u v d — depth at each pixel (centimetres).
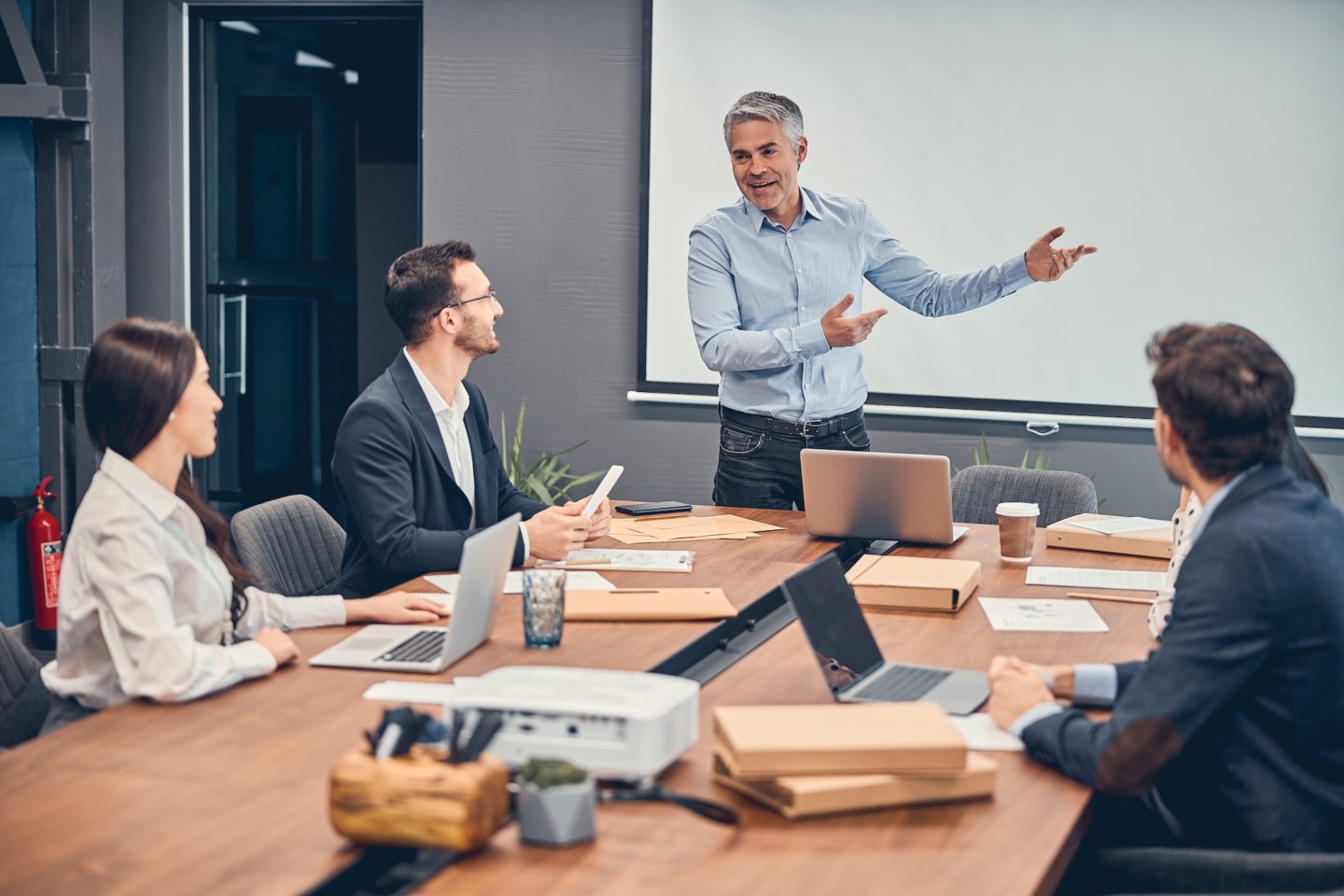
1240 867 175
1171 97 462
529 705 173
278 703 204
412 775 151
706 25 497
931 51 480
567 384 526
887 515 321
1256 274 463
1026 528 304
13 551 503
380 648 230
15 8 478
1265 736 180
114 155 530
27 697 236
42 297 522
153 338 219
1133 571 299
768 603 271
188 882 145
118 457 219
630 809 167
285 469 595
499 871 149
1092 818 179
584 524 292
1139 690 178
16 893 142
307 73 575
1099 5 464
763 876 149
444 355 312
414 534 287
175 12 534
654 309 512
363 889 153
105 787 171
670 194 507
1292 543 176
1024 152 477
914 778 169
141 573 209
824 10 488
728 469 400
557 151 516
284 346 586
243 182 570
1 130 488
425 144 525
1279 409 182
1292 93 452
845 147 492
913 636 247
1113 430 481
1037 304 480
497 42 516
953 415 490
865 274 422
